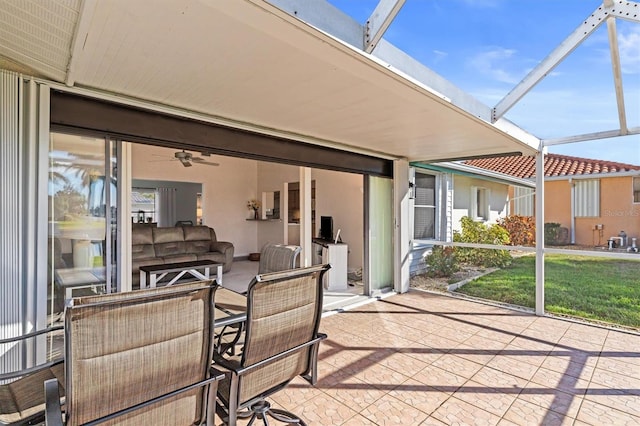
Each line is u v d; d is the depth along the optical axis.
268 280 1.54
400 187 5.38
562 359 3.01
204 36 1.56
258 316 1.55
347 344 3.36
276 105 2.61
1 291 1.90
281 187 8.89
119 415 1.17
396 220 5.42
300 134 3.65
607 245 4.86
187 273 6.16
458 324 3.94
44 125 2.08
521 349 3.23
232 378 1.53
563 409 2.25
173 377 1.30
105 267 2.45
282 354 1.70
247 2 1.16
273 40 1.59
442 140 3.95
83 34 1.54
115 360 1.13
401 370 2.81
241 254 9.41
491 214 8.55
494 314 4.32
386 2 1.46
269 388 1.72
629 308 4.42
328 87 2.23
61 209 2.26
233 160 9.24
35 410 1.43
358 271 6.87
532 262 5.83
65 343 1.03
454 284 5.91
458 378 2.68
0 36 1.65
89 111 2.32
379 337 3.54
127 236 3.36
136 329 1.17
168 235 6.73
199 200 9.97
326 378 2.68
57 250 2.25
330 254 5.65
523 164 7.89
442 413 2.22
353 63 1.69
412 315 4.28
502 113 2.93
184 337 1.32
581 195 5.20
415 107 2.63
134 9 1.33
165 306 1.24
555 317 4.18
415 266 6.54
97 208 2.42
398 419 2.15
